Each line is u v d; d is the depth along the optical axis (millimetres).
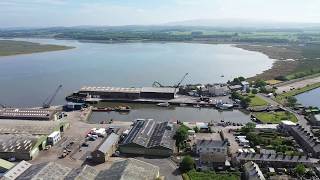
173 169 163500
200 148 177000
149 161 172750
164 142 183750
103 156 171250
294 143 193500
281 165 165000
